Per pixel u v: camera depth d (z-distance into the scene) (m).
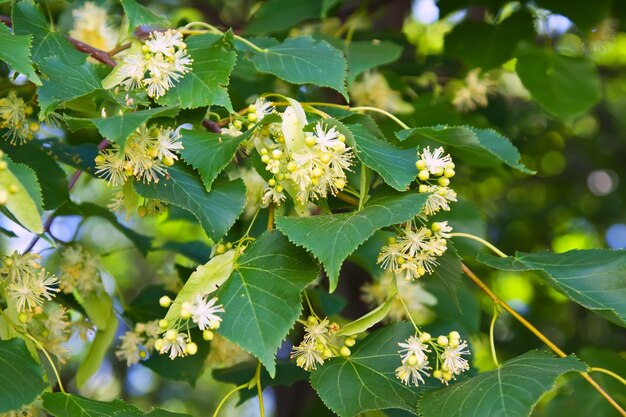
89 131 1.01
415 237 0.75
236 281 0.74
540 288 1.81
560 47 1.16
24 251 0.85
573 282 0.77
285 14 0.98
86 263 0.85
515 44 1.01
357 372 0.75
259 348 0.72
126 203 0.76
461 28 1.01
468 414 0.72
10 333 0.77
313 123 0.75
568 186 1.94
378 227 0.72
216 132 0.79
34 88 0.82
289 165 0.74
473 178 1.26
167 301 0.73
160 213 0.78
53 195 0.86
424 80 1.06
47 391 0.75
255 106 0.77
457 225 0.90
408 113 0.99
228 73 0.76
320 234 0.72
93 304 0.84
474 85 1.04
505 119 1.24
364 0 0.99
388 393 0.75
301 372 0.92
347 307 1.23
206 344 0.89
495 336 1.56
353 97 0.99
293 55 0.81
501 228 1.90
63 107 0.77
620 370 0.98
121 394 2.02
